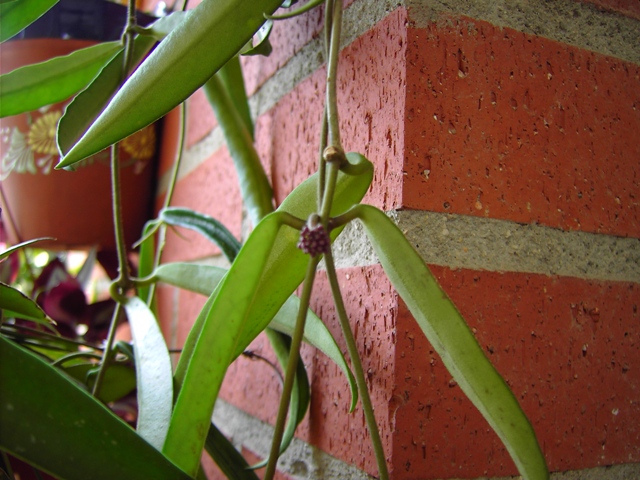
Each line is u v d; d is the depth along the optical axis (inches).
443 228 5.9
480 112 6.2
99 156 13.4
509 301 6.1
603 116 7.0
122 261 7.5
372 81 6.4
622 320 6.8
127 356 7.9
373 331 6.0
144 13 12.4
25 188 13.1
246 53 6.8
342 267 6.7
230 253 8.0
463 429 5.8
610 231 6.8
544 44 6.7
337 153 4.0
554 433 6.2
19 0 6.9
